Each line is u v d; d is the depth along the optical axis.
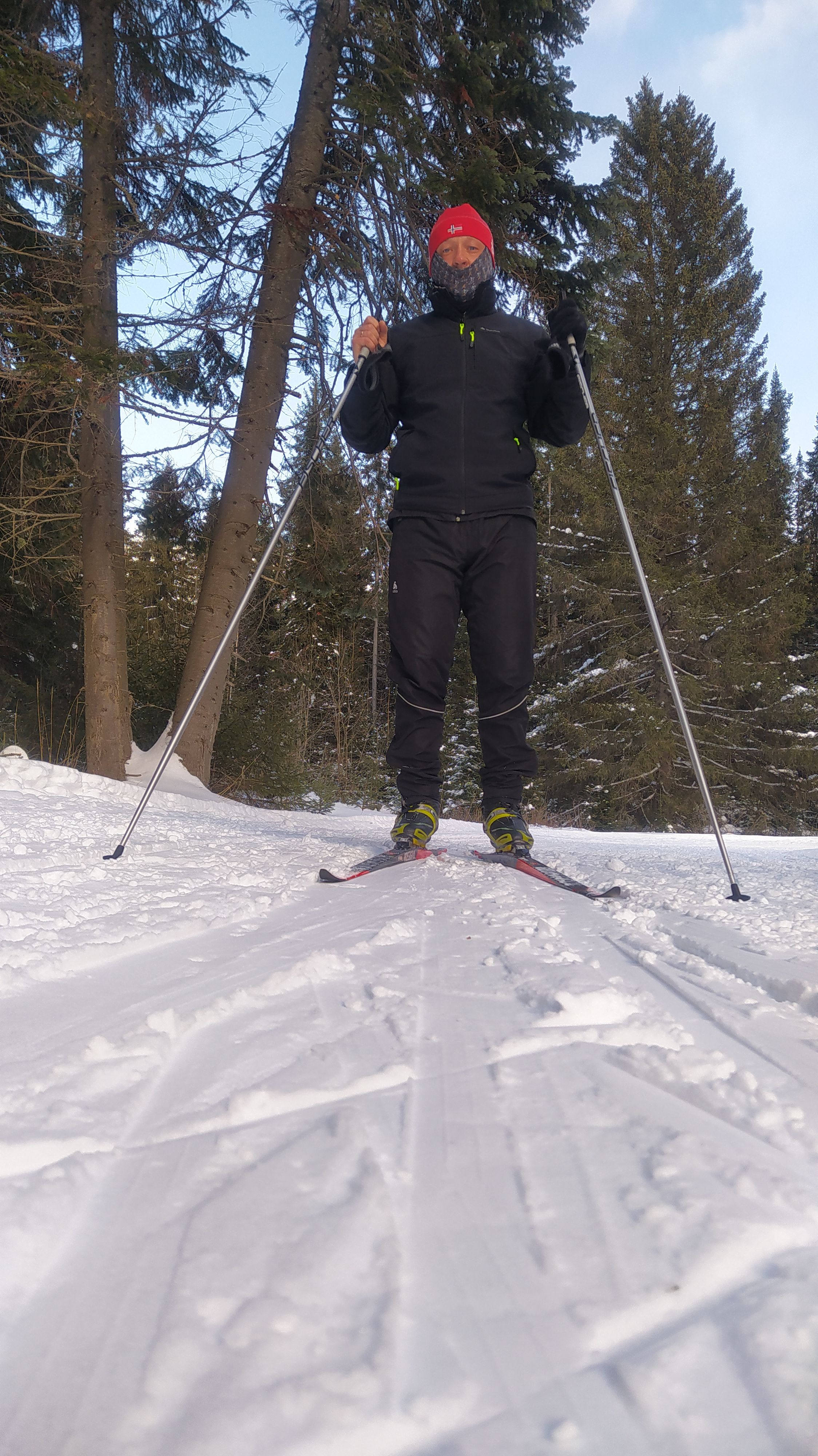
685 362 19.39
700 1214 0.50
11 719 8.44
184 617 10.14
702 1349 0.38
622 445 18.17
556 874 2.35
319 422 7.04
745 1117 0.66
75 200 6.76
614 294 18.42
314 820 6.16
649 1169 0.56
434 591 2.67
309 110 7.23
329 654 9.79
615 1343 0.40
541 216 7.65
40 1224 0.48
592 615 17.69
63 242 6.31
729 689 18.31
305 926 1.47
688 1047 0.85
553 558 18.09
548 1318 0.41
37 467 7.55
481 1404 0.36
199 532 8.43
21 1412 0.35
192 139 6.50
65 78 6.16
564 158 7.25
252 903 1.64
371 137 6.95
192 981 1.07
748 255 20.30
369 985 1.06
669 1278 0.44
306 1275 0.44
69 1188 0.52
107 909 1.53
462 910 1.67
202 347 6.73
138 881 1.88
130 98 7.12
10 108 5.58
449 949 1.29
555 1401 0.36
